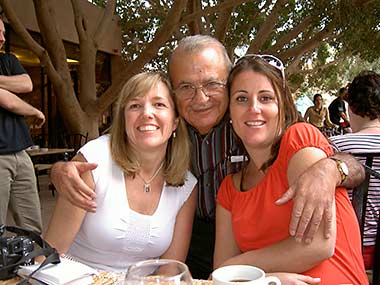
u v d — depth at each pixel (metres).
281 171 1.51
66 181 1.63
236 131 1.64
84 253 1.81
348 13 8.87
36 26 9.94
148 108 1.73
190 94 1.91
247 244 1.56
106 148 1.80
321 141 1.52
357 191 1.86
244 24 12.69
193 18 8.33
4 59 2.98
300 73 17.45
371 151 2.10
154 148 1.74
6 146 2.90
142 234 1.74
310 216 1.27
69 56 11.36
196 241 2.12
